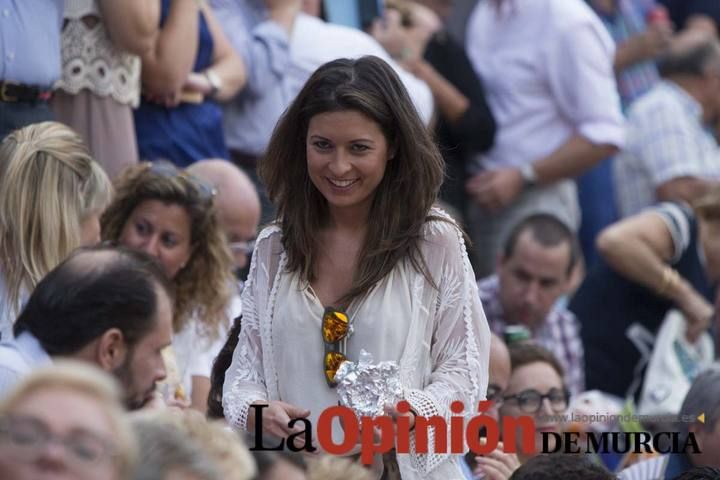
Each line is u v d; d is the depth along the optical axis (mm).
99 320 16422
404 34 33938
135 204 22953
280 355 17406
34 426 11523
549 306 29859
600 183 36875
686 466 22266
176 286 23031
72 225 19969
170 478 12711
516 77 35281
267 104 29484
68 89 24859
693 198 36406
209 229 23109
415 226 17438
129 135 25422
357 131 17094
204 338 23062
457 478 17531
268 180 17703
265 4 30125
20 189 19844
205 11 28297
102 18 24906
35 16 23250
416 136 17328
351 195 17172
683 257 30516
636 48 39750
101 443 11602
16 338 16625
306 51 29750
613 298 30281
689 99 36844
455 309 17516
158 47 26109
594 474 17484
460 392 17359
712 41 37250
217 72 28078
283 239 17609
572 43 34875
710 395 22078
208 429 13828
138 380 16641
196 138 27281
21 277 19672
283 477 15359
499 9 35688
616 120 35125
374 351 17188
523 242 29656
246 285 17875
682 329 30203
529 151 35125
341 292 17438
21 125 23188
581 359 30219
